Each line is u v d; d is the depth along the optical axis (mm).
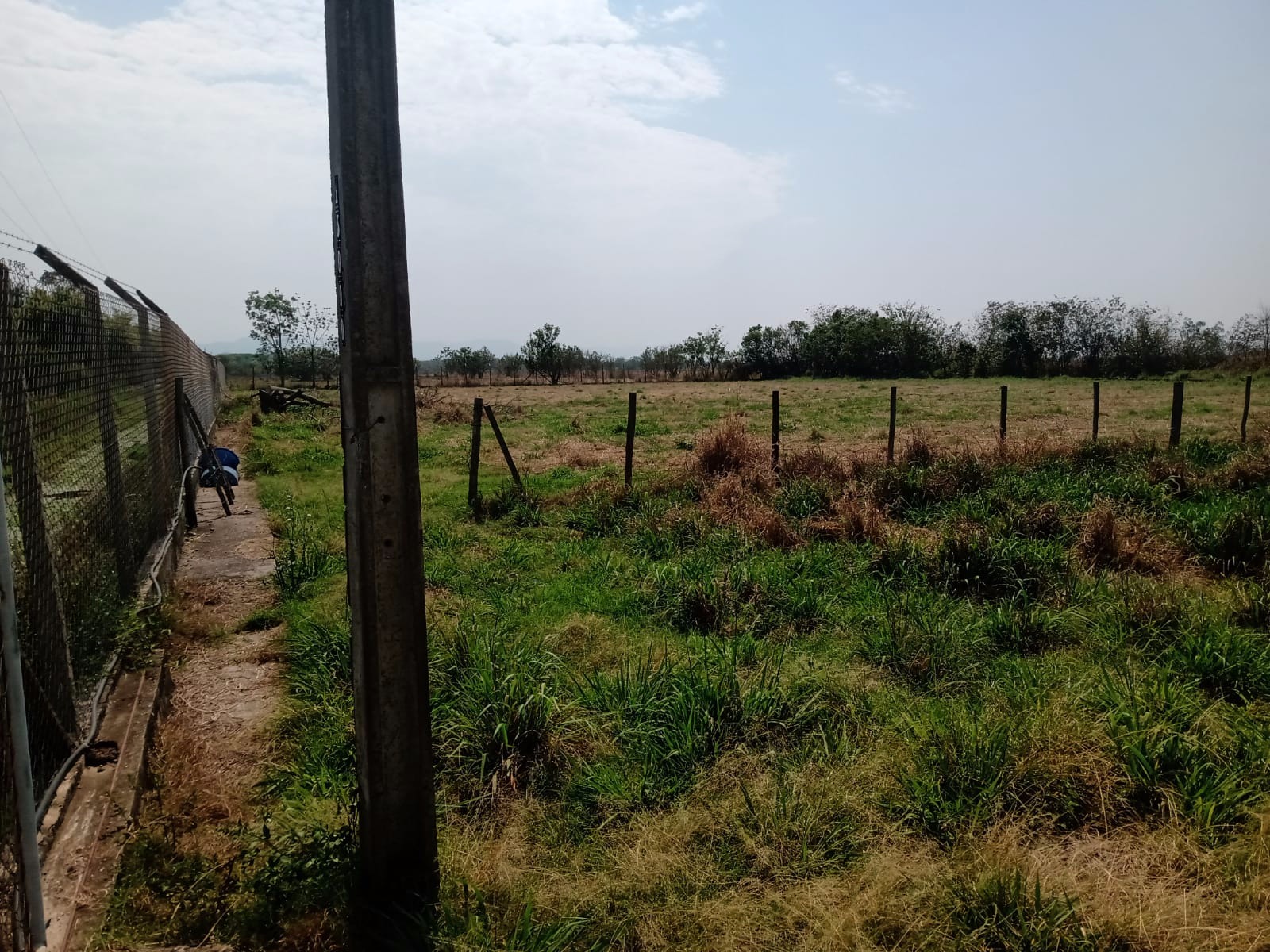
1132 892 2951
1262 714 4254
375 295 2539
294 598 6605
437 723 4016
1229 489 9898
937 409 25328
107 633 4738
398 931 2674
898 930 2836
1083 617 5715
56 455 3938
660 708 4258
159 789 3592
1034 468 11195
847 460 12078
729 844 3320
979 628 5535
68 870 2893
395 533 2662
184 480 9352
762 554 7719
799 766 3822
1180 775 3574
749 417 23641
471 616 5617
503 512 10016
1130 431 17641
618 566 7496
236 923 2752
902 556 6992
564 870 3174
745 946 2777
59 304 4062
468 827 3385
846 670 4957
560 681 4582
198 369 17250
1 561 2299
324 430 20469
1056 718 4027
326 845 3049
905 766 3785
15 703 2338
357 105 2459
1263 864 3045
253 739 4277
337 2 2408
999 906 2855
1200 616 5445
